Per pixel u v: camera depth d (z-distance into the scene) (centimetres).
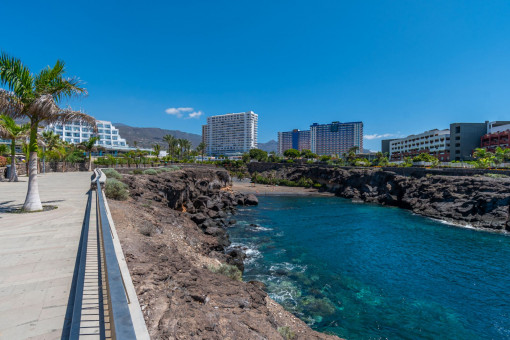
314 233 3528
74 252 757
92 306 479
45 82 1256
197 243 2069
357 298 1805
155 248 1135
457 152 10119
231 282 1176
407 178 6475
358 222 4328
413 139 13338
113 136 14600
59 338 404
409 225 4166
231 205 5478
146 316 605
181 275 977
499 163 6188
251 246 2850
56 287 561
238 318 844
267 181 10781
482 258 2683
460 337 1448
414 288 1992
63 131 11769
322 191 9125
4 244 802
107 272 283
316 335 1173
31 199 1252
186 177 5538
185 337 576
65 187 2238
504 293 1944
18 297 515
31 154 1255
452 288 2011
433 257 2692
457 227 4075
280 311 1364
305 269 2247
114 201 1848
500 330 1516
